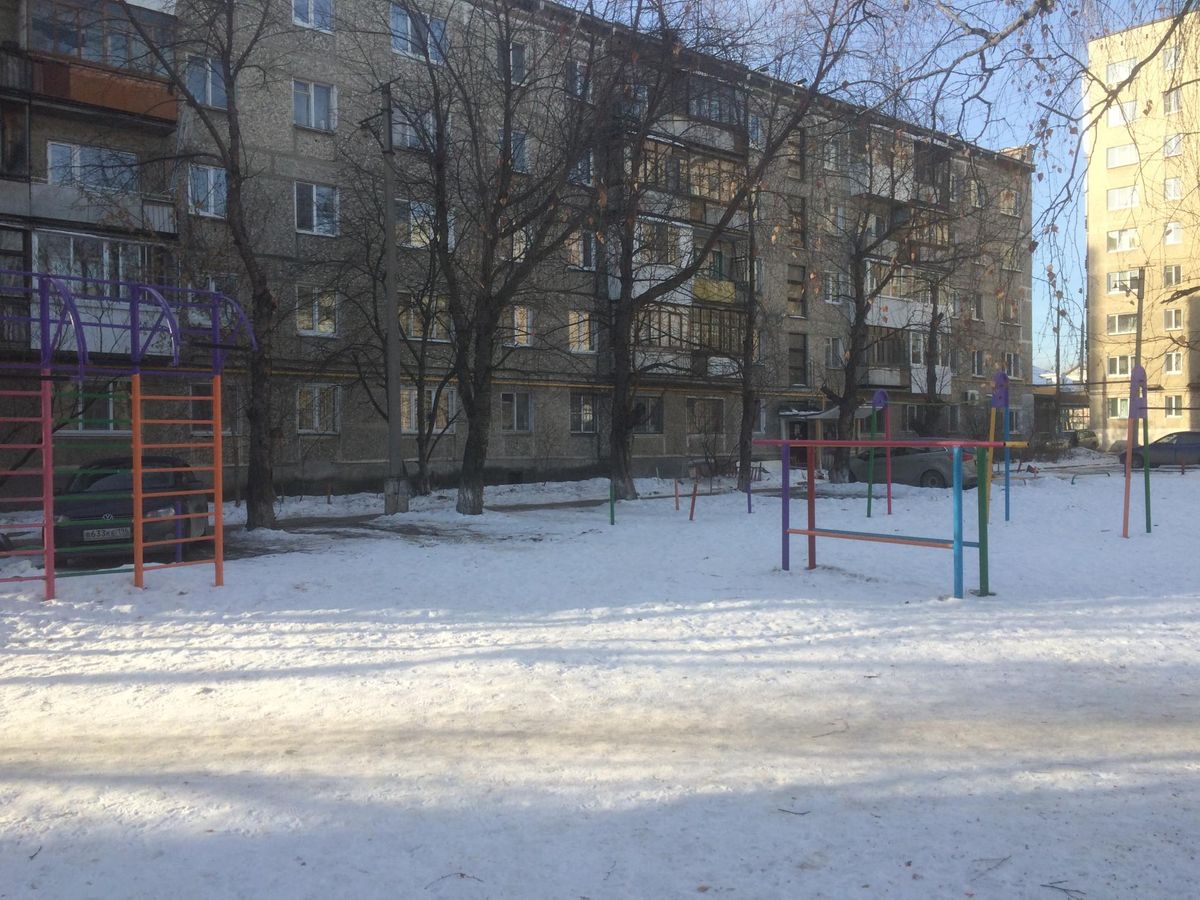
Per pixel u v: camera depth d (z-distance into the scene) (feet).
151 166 71.82
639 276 85.40
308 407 83.05
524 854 10.50
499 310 57.41
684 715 16.10
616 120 56.80
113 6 66.95
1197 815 11.44
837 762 13.52
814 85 44.68
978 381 139.85
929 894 9.48
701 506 64.90
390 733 15.29
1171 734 14.75
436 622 24.99
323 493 84.28
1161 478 84.48
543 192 59.31
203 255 65.46
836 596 27.37
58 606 26.91
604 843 10.77
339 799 12.26
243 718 16.43
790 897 9.45
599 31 53.72
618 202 62.49
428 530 49.55
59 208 66.74
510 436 97.86
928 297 91.91
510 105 55.36
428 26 57.16
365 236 73.72
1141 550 37.19
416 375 88.58
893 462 83.92
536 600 28.07
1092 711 16.07
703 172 74.69
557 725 15.56
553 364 98.58
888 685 17.92
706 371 89.51
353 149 78.74
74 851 10.75
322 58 81.76
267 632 24.03
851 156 49.62
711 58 54.95
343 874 10.08
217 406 30.40
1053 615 24.27
